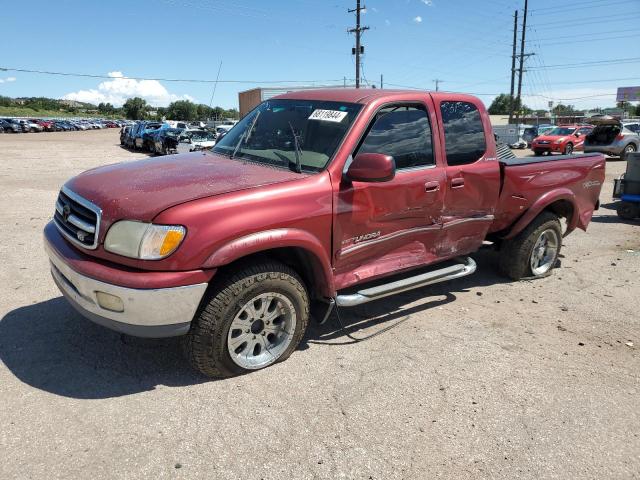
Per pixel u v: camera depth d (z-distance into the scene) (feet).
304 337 13.87
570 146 86.99
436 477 8.89
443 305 16.60
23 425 9.69
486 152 15.92
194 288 10.13
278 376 11.74
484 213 16.11
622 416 10.86
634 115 298.56
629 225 30.37
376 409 10.69
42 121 233.96
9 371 11.53
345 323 14.89
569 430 10.32
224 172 12.00
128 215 10.08
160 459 8.97
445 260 15.78
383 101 13.37
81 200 11.17
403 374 12.10
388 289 13.48
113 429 9.69
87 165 67.31
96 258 10.53
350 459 9.21
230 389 11.14
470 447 9.69
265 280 11.13
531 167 17.58
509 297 17.53
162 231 9.87
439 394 11.35
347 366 12.34
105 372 11.64
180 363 12.14
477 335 14.42
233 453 9.20
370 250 13.15
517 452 9.61
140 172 12.19
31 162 70.03
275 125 14.03
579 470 9.23
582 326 15.34
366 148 12.82
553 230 19.25
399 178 13.30
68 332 13.47
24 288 16.53
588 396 11.55
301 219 11.35
